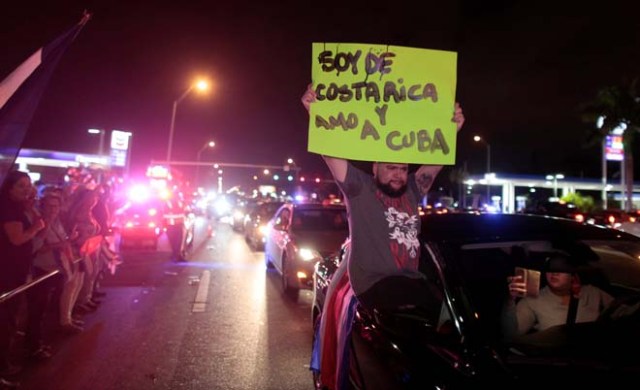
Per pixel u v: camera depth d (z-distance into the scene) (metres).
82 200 6.95
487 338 2.52
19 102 3.57
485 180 57.69
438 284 3.23
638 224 7.52
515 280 3.06
